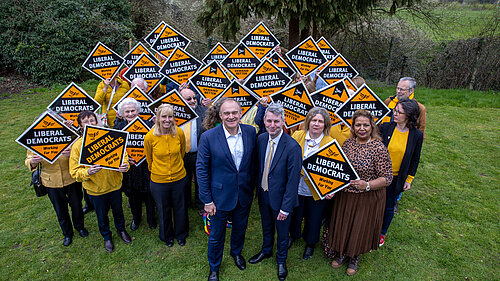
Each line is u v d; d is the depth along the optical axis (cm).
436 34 1339
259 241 407
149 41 602
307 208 355
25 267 352
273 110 289
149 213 415
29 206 462
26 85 1141
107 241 381
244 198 325
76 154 342
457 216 448
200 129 424
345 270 355
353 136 338
